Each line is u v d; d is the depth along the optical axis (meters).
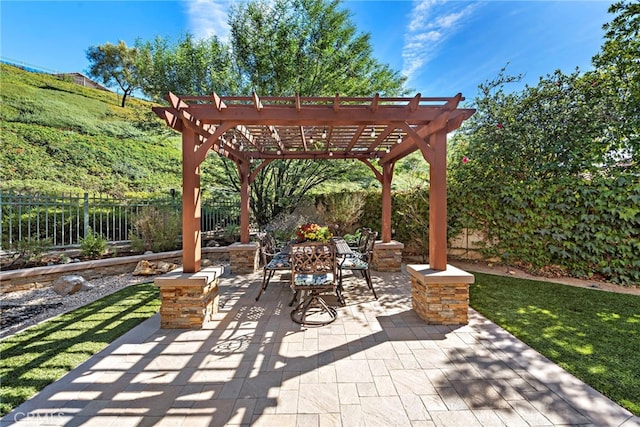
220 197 9.84
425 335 3.20
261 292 4.52
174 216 7.55
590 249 5.43
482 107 6.96
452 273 3.52
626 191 5.07
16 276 4.87
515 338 3.11
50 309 4.09
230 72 7.74
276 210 9.85
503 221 6.36
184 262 3.58
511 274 5.96
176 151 15.62
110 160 12.98
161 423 1.89
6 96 14.52
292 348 2.91
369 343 3.02
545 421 1.90
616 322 3.51
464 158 6.87
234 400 2.12
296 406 2.06
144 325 3.48
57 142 12.59
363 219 8.78
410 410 2.01
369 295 4.66
